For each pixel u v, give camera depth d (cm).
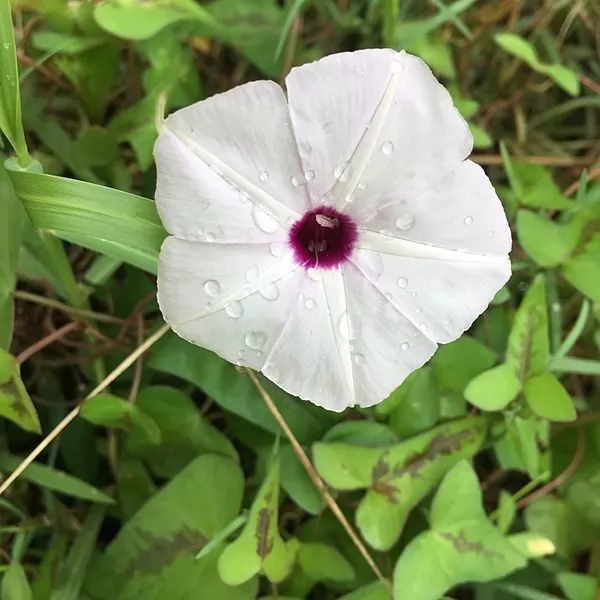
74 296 14
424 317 11
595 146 18
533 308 14
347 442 14
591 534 15
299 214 11
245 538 12
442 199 11
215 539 13
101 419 14
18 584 13
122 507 14
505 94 19
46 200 11
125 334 15
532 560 15
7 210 13
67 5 14
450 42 18
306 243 11
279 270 11
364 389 12
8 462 14
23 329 16
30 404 12
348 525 14
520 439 14
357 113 10
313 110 10
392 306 11
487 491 16
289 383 12
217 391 14
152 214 12
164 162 10
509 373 14
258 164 11
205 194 10
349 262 12
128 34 14
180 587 13
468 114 16
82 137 15
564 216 16
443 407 15
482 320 16
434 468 14
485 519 13
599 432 16
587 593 14
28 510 15
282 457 14
